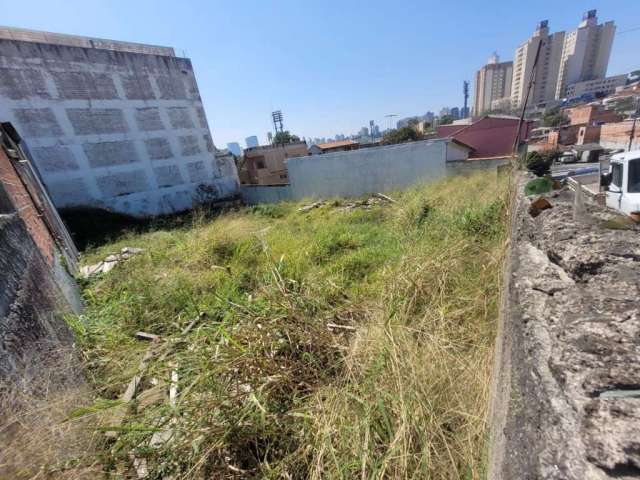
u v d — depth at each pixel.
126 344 2.42
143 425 1.40
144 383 1.95
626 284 0.77
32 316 1.67
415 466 1.08
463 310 1.96
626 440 0.43
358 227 5.82
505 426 0.68
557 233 1.23
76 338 2.30
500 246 2.55
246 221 7.39
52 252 3.64
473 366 1.43
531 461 0.53
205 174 16.69
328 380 1.62
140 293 3.27
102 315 2.94
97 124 13.02
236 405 1.49
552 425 0.53
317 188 12.27
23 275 1.79
